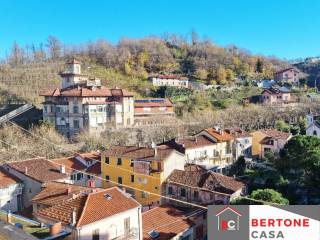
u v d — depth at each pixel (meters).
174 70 162.00
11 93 111.44
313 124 75.44
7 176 48.16
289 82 153.38
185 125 91.06
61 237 28.89
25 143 74.19
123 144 77.94
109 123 89.00
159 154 52.88
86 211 31.86
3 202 45.81
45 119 90.75
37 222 31.53
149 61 163.50
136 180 53.72
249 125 93.75
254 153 75.31
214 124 91.44
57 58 164.38
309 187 47.41
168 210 42.47
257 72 173.00
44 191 41.84
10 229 16.33
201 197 47.91
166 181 51.38
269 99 120.62
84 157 60.31
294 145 50.16
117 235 32.97
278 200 38.06
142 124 93.12
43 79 126.44
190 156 64.00
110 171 56.69
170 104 106.38
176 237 37.62
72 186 42.41
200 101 118.50
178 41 195.00
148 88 131.88
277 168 53.84
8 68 138.88
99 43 172.38
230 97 127.75
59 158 62.69
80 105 86.31
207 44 189.88
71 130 87.88
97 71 147.00
